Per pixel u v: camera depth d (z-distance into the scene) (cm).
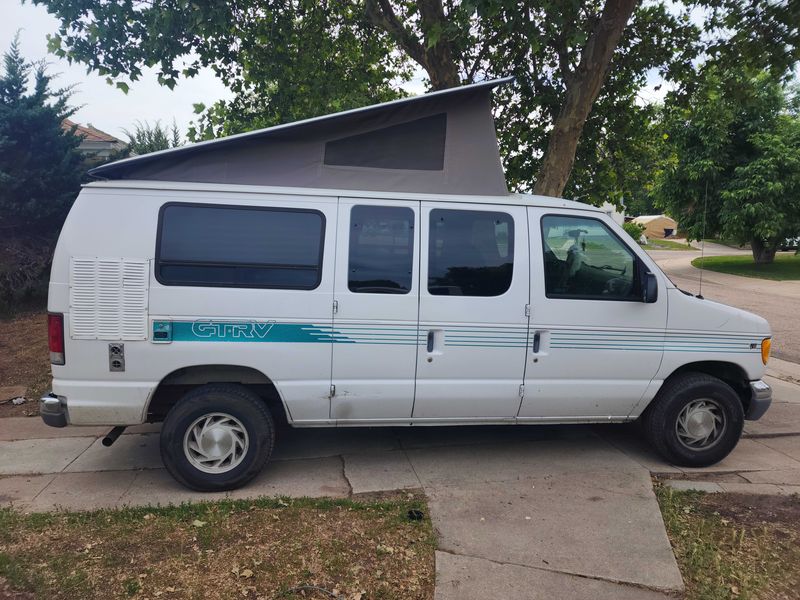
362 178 424
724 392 442
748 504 392
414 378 409
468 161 434
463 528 348
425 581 297
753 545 340
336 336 396
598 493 399
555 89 848
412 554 320
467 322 410
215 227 386
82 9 723
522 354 418
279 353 391
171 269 379
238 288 385
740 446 507
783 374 792
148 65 757
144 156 391
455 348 410
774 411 608
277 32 896
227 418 394
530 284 418
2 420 549
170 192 384
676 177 2252
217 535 331
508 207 421
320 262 394
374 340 401
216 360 385
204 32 716
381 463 450
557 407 432
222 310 383
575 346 424
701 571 313
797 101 2248
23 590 277
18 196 1095
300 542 327
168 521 347
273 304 388
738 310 450
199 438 391
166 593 279
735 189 2164
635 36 850
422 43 823
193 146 397
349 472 432
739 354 446
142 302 375
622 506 380
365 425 418
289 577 295
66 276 369
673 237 4709
